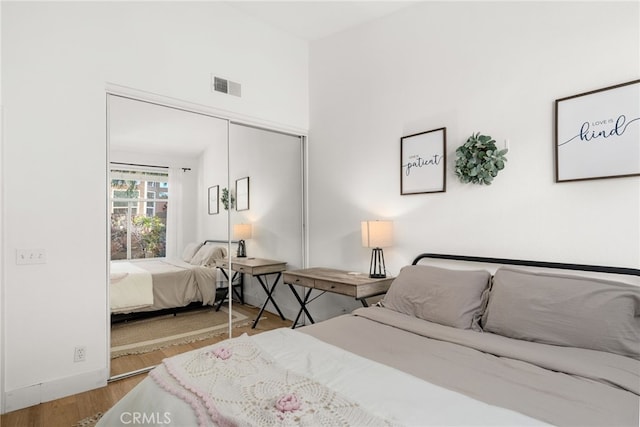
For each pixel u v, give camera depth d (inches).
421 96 111.1
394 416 40.7
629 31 74.1
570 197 81.3
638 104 72.1
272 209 143.4
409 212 113.6
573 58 81.4
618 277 75.0
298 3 121.3
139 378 98.7
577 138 80.0
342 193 136.3
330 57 142.2
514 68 90.9
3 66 81.5
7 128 81.7
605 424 40.2
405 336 72.9
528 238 87.7
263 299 141.1
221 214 126.6
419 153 110.7
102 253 94.8
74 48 91.5
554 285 71.1
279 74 140.8
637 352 58.4
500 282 79.0
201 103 117.1
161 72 107.7
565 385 50.2
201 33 117.5
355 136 131.5
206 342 120.9
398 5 116.3
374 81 125.5
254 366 54.2
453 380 52.1
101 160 95.2
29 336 83.7
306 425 38.3
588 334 62.5
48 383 85.7
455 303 80.5
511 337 70.8
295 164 151.6
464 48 101.0
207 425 40.1
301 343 65.9
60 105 88.9
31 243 84.3
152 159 108.0
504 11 93.0
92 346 92.5
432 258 105.9
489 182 93.7
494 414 41.3
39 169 85.7
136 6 103.0
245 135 134.5
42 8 87.0
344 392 46.8
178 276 114.8
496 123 93.9
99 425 51.7
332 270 133.8
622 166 73.9
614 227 75.4
